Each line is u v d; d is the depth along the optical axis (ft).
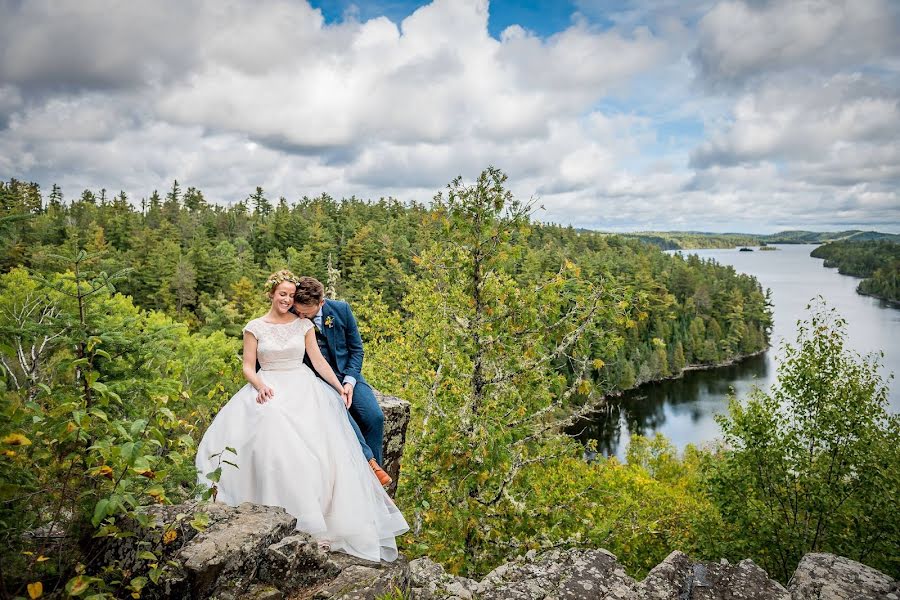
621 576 12.17
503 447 22.62
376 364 41.81
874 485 36.01
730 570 12.56
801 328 40.16
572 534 24.95
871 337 337.93
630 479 65.31
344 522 11.69
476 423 23.67
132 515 8.33
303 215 533.14
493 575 11.85
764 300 434.71
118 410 12.20
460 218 25.58
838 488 37.65
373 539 11.80
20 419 8.00
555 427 26.61
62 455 9.34
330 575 10.16
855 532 36.58
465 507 23.50
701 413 229.04
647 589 11.73
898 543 34.32
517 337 25.77
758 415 40.16
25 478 8.70
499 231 25.61
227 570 9.04
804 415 39.27
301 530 11.25
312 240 392.68
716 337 355.15
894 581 11.91
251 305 203.92
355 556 11.47
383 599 9.21
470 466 23.80
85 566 8.64
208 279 249.75
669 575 12.36
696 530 46.50
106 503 7.77
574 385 26.05
